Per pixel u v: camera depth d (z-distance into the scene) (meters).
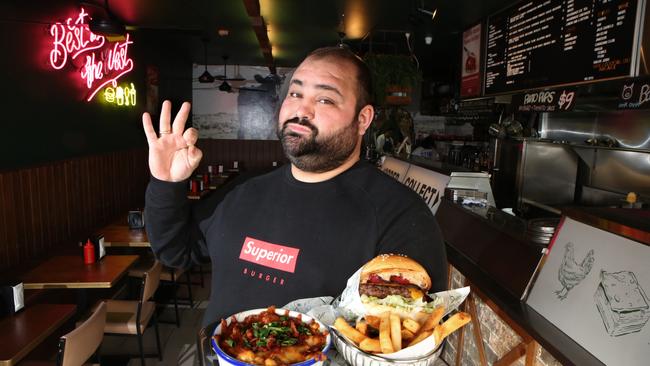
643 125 4.06
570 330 1.66
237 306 1.24
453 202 3.16
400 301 0.96
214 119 11.82
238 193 1.39
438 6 4.67
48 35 4.57
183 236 1.37
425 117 11.09
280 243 1.23
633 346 1.38
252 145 11.92
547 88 3.55
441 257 1.16
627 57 2.76
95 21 4.24
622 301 1.48
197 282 5.68
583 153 4.83
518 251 2.16
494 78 4.38
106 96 6.15
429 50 7.50
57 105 4.83
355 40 7.04
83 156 5.50
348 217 1.21
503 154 5.34
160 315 4.70
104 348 3.99
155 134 1.24
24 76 4.22
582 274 1.70
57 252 4.45
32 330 2.54
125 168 6.86
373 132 6.17
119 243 4.19
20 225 4.07
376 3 4.88
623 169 4.31
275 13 5.63
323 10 5.30
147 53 7.82
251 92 11.80
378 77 4.75
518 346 1.96
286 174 1.34
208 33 7.42
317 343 1.00
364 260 1.18
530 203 4.87
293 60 10.22
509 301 1.99
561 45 3.35
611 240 1.62
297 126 1.20
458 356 2.67
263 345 0.99
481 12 4.84
